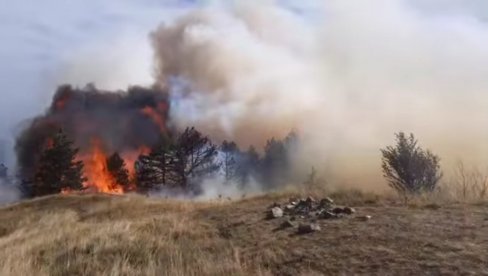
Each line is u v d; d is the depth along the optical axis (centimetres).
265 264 776
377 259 703
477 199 1044
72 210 2464
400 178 1584
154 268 826
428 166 1568
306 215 1066
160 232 1116
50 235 1342
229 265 780
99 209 2336
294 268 734
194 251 916
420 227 830
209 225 1148
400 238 780
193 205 1922
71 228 1498
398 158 1606
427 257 677
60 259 979
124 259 902
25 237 1584
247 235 982
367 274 658
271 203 1369
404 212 975
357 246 773
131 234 1090
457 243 715
